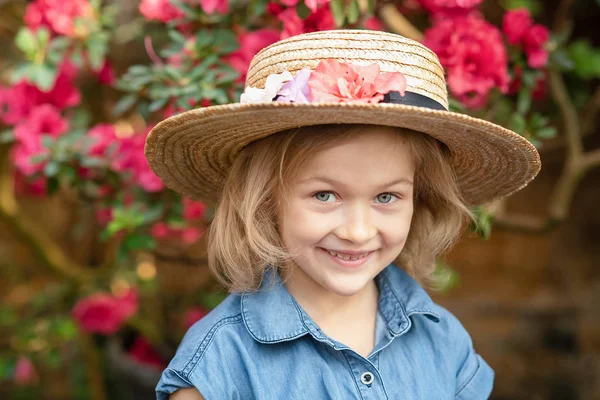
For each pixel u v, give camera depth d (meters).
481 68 1.58
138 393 2.63
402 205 1.19
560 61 1.88
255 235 1.22
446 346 1.38
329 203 1.15
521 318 3.54
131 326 2.81
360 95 1.08
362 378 1.23
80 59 1.81
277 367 1.22
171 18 1.67
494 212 1.71
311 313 1.30
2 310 2.82
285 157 1.17
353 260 1.18
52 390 3.18
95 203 2.06
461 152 1.29
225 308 1.29
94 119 2.60
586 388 3.19
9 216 2.53
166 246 2.45
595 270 3.77
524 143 1.18
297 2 1.46
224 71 1.55
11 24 2.38
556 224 2.12
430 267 1.44
